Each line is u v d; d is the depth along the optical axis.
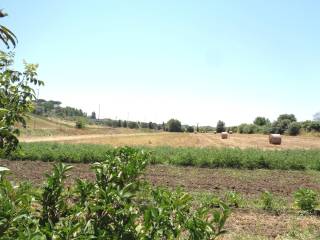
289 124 72.62
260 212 11.21
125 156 3.78
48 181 3.39
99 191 3.28
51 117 108.56
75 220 3.26
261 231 9.24
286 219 10.52
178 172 20.52
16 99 4.58
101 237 3.02
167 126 110.56
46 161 24.42
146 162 3.76
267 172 21.78
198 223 3.19
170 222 3.19
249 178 19.09
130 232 3.24
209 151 28.55
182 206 3.29
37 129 66.06
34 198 3.37
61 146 31.81
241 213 10.98
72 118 119.81
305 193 11.56
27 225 2.78
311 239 8.80
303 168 23.53
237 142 48.31
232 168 23.22
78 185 3.46
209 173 20.61
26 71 4.68
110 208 3.18
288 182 18.14
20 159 24.23
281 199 13.41
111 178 3.52
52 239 2.79
